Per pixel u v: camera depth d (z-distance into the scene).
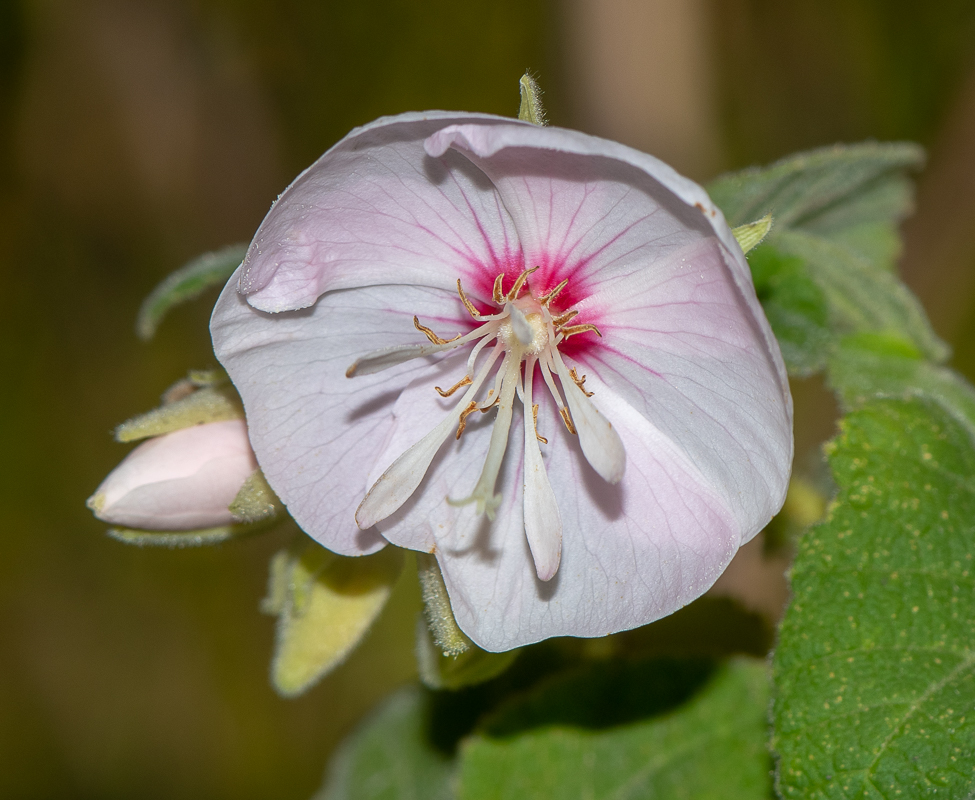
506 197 0.25
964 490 0.27
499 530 0.26
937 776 0.25
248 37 0.41
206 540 0.26
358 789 0.30
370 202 0.25
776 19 0.37
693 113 0.33
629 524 0.26
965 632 0.26
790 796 0.26
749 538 0.25
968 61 0.36
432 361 0.26
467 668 0.26
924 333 0.28
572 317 0.26
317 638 0.27
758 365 0.25
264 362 0.25
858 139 0.37
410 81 0.40
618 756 0.28
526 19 0.39
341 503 0.26
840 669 0.26
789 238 0.28
